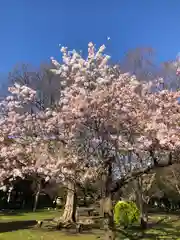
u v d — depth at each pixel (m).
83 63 6.87
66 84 7.01
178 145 6.00
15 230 13.95
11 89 7.33
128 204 13.52
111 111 6.36
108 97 6.38
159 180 19.44
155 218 19.78
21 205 25.69
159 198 26.16
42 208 25.92
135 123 6.41
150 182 15.74
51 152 6.99
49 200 27.36
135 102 6.57
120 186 6.40
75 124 6.49
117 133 6.40
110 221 6.30
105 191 6.34
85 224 13.66
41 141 6.97
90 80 6.80
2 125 7.47
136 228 13.46
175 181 17.48
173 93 6.55
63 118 6.52
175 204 26.06
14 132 7.27
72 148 6.80
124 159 7.10
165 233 12.78
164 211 25.58
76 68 6.91
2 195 24.86
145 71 9.75
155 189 21.55
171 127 6.30
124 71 8.10
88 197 7.06
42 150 6.95
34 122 7.23
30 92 7.25
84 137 6.75
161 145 6.02
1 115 7.88
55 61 7.20
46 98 8.52
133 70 9.59
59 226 14.02
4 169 7.21
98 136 6.45
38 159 6.83
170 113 6.46
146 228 13.49
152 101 6.57
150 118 6.36
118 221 13.05
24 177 7.34
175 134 6.10
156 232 12.99
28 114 7.47
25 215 21.20
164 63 10.02
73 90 6.56
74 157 6.60
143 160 7.09
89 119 6.38
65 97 6.63
